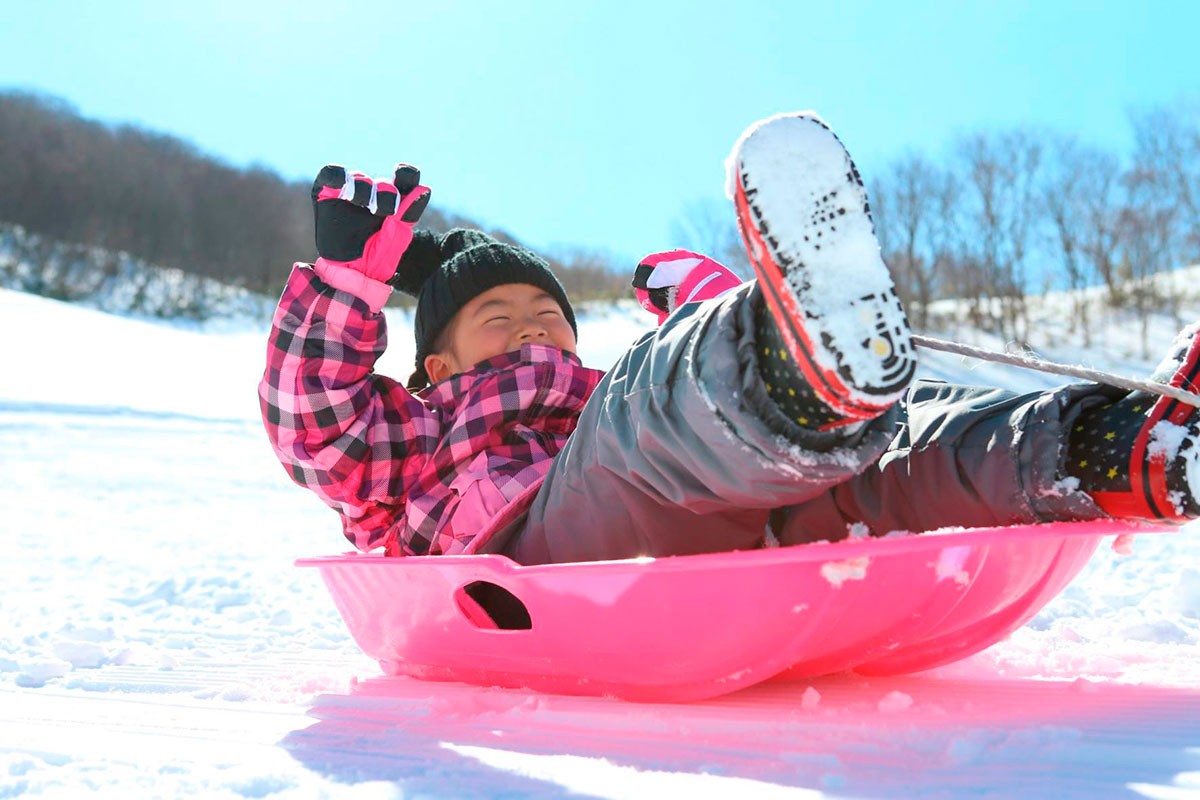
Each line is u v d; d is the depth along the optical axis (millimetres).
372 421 1809
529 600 1370
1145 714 1189
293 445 1769
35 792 1094
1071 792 905
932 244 23469
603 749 1155
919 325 22469
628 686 1362
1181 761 985
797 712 1254
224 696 1635
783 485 1149
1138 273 23125
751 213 1062
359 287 1743
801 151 1070
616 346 19234
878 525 1358
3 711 1547
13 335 15359
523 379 1852
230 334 29125
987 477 1282
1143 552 2928
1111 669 1541
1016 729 1122
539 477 1749
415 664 1684
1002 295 22859
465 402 1850
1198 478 1162
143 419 11031
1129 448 1203
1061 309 22703
